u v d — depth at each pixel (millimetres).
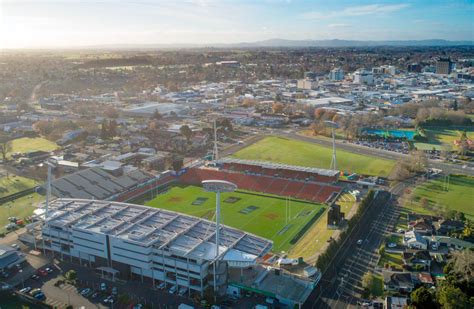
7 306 154375
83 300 157750
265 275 170125
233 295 162125
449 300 138000
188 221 187875
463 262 163750
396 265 181750
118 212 196250
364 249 196875
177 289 165375
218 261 161625
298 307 152250
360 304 155000
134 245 169250
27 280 171250
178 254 162750
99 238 177375
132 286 168000
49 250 195250
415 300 142750
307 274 169125
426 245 194750
